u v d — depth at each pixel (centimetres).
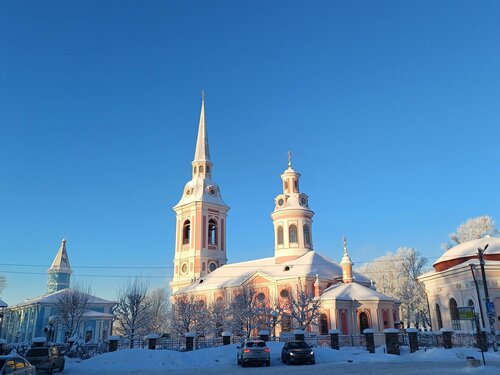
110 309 8331
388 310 5744
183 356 3316
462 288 4594
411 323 8631
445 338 3819
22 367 1773
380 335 5144
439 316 5103
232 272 7525
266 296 6662
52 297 8069
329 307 5562
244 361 2994
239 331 5953
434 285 5188
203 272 7869
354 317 5603
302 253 7369
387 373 2230
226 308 6438
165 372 2708
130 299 6259
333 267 6975
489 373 2120
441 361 3016
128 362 3155
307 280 6328
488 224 7731
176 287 8038
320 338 4853
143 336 6456
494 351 3406
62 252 11981
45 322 7800
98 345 4781
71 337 6328
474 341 3791
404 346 4388
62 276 11675
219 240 8250
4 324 9844
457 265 4694
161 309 9794
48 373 2616
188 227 8362
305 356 3058
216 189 8600
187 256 8000
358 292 5769
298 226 7550
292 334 5044
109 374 2664
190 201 8231
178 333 6525
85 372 2822
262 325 6009
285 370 2616
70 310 6700
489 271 4325
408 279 8506
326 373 2327
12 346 5303
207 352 3522
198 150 8988
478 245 4956
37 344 3538
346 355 3450
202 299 7225
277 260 7444
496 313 4219
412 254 8700
